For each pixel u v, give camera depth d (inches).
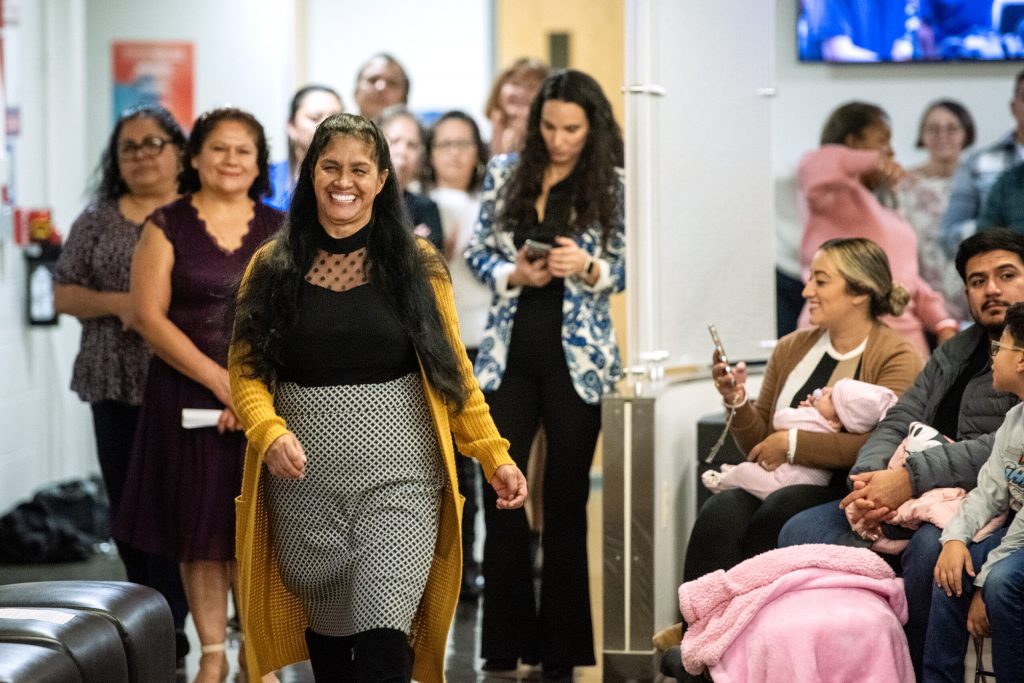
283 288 229.0
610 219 320.5
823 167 460.1
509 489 238.2
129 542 312.8
